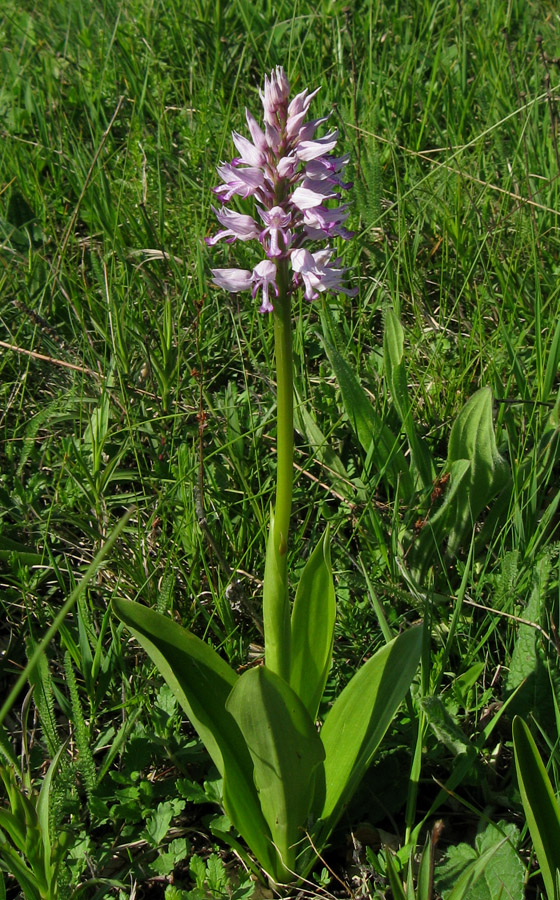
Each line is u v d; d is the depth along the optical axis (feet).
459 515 1.78
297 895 1.34
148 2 4.22
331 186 1.12
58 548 1.91
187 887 1.38
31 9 4.61
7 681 1.69
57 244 2.64
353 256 2.48
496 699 1.56
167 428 2.11
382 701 1.31
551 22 3.80
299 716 1.15
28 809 1.18
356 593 1.76
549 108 2.55
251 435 2.05
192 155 2.98
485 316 2.39
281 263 1.11
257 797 1.33
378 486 2.01
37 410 2.24
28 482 2.02
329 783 1.34
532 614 1.46
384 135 2.94
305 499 1.95
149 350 2.19
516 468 1.78
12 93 3.51
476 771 1.42
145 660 1.64
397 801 1.44
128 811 1.40
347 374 1.83
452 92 3.25
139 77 3.50
